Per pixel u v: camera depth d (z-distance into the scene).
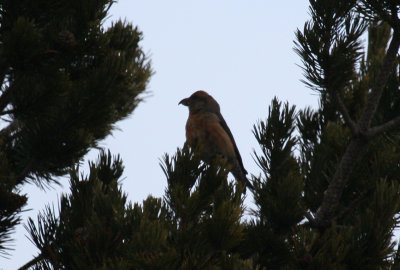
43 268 7.02
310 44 8.33
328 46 8.35
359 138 8.50
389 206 6.64
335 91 8.47
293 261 6.61
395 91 9.55
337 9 8.23
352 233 6.73
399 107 9.52
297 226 7.91
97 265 6.05
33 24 9.23
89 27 10.17
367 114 8.45
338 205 9.09
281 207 7.66
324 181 9.33
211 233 6.13
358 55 8.34
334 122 10.55
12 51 9.23
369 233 6.61
